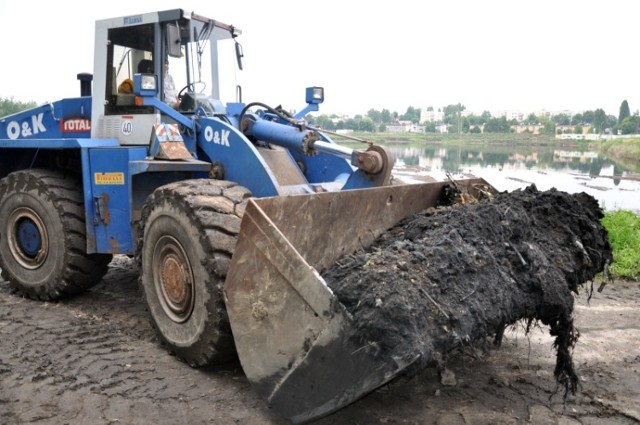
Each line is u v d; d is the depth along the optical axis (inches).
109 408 133.1
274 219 126.0
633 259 264.8
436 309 107.0
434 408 135.1
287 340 113.3
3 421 127.5
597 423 131.6
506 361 163.0
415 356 97.6
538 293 127.5
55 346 167.6
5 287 229.1
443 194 176.7
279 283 113.4
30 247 212.1
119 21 206.4
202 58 217.2
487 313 114.3
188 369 153.1
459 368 157.2
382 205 156.0
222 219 146.2
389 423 127.9
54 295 206.5
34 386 143.1
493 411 134.8
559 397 142.9
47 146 201.3
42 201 203.3
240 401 136.9
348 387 105.8
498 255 129.5
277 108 215.6
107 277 243.3
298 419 115.3
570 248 144.9
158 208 156.9
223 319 142.9
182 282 152.6
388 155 167.5
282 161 201.8
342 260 123.7
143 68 204.7
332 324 105.4
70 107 225.8
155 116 198.8
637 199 527.5
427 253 119.4
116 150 186.4
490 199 160.4
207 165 179.3
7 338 173.5
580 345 177.6
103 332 179.3
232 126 185.3
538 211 151.4
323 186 187.2
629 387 150.0
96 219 194.4
